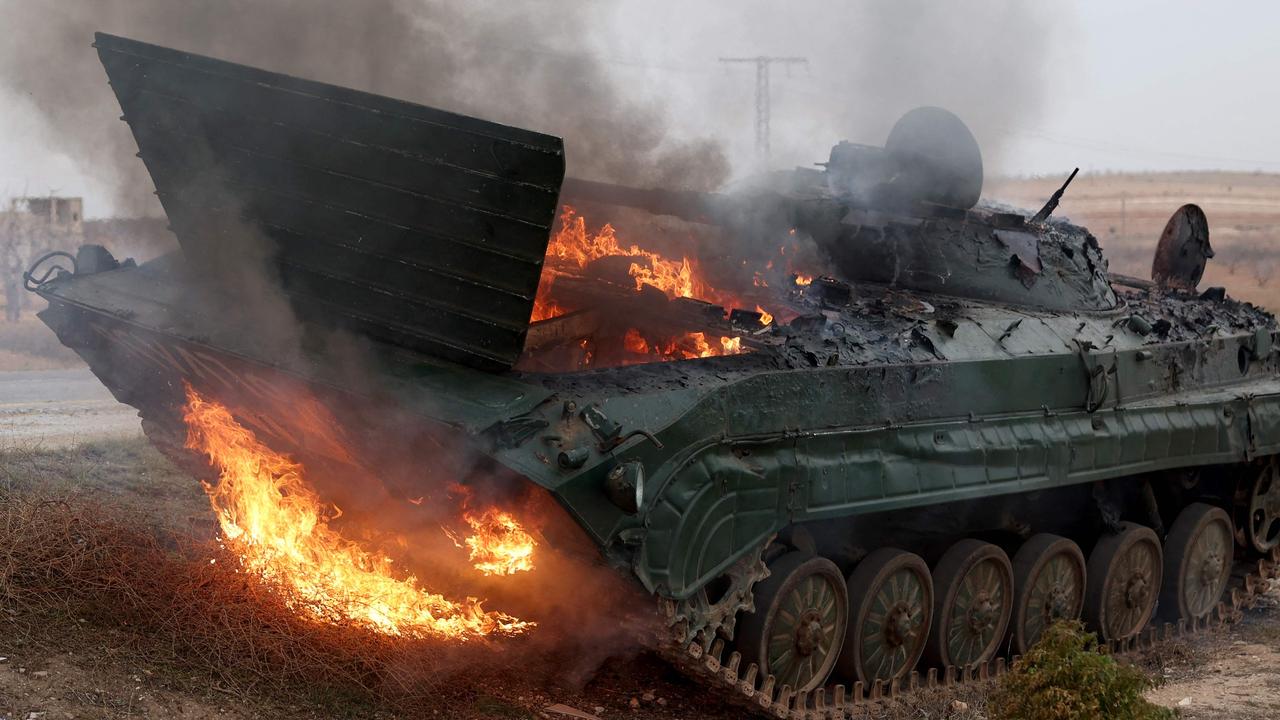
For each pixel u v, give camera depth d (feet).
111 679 20.51
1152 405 32.60
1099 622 33.65
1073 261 35.09
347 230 23.13
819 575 26.04
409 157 21.40
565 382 22.18
